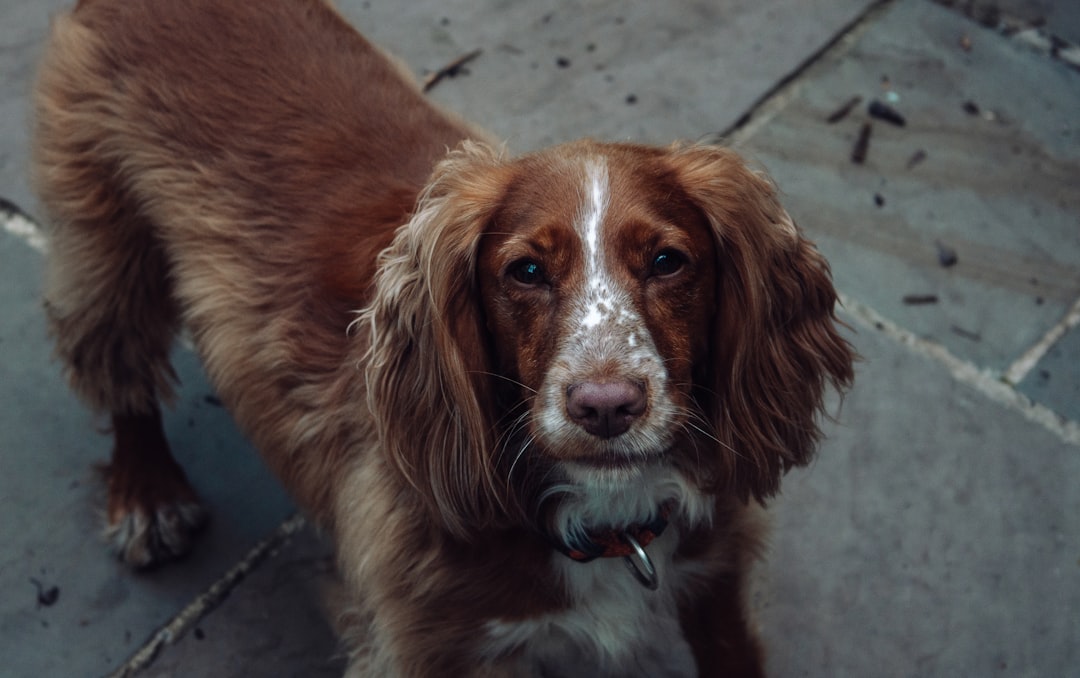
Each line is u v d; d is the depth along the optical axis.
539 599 0.76
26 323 1.09
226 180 0.83
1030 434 1.01
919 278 1.11
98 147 0.87
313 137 0.83
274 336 0.81
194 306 0.85
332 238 0.80
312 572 0.97
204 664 0.92
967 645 0.92
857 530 0.97
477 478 0.72
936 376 1.05
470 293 0.70
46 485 1.01
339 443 0.80
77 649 0.93
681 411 0.67
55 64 0.89
